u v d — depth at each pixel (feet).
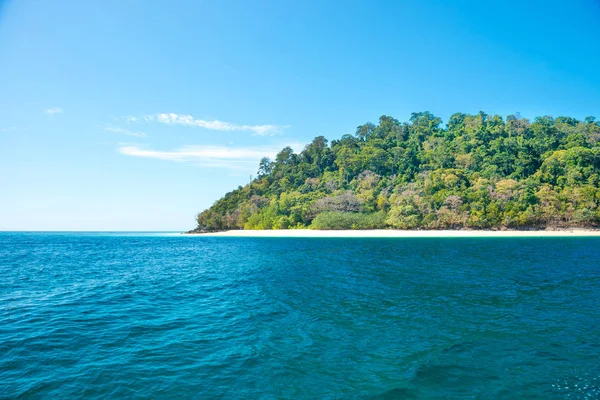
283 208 454.81
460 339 45.01
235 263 140.97
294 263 133.69
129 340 45.78
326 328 50.24
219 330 50.03
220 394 31.22
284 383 33.19
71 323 53.72
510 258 136.15
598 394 30.94
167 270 121.80
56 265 140.56
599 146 447.01
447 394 30.99
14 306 65.62
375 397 30.48
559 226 316.40
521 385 32.58
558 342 43.68
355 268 114.83
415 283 85.56
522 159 404.16
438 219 333.62
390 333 47.65
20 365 37.35
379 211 380.37
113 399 30.27
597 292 73.41
